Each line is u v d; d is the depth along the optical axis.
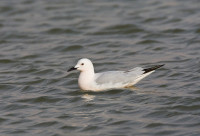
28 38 25.16
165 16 27.28
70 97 16.00
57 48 23.19
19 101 16.03
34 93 16.88
